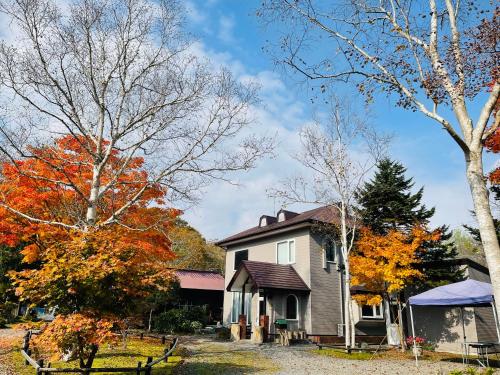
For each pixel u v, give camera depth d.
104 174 14.99
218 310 34.16
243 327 21.53
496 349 17.97
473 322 17.55
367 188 25.20
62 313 7.98
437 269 20.67
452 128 7.86
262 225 29.62
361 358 15.07
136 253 8.76
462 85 8.12
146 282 8.31
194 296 33.62
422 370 12.50
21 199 12.36
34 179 12.73
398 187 25.09
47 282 7.60
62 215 13.51
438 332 18.86
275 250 25.98
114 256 7.97
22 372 9.18
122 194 14.97
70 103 13.33
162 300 24.12
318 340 21.09
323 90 9.68
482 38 7.97
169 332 24.62
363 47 9.17
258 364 12.98
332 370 12.16
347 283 18.08
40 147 13.54
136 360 11.85
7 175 12.68
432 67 8.64
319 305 22.83
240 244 29.50
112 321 7.59
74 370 7.50
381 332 24.38
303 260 23.75
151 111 14.95
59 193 13.38
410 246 17.75
